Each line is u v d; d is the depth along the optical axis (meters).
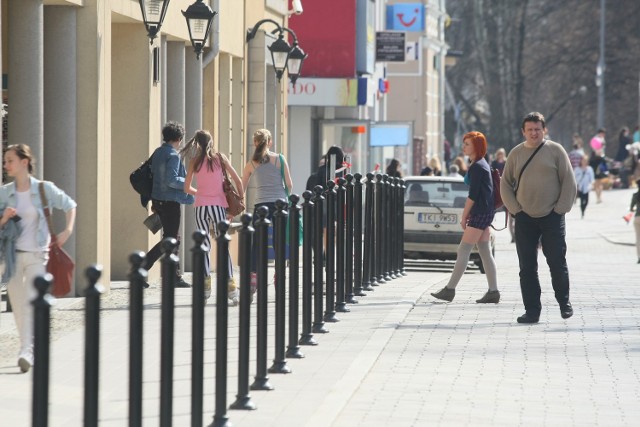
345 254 40.12
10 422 22.69
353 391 25.70
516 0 194.38
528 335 33.53
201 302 21.05
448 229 60.62
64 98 40.81
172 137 41.88
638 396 25.67
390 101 153.50
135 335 18.55
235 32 60.84
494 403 24.80
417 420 23.25
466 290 46.06
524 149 36.16
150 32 43.34
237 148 62.84
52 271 27.92
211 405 24.47
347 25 94.56
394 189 50.47
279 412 23.69
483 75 195.12
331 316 35.69
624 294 45.56
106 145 42.25
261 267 25.94
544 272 57.91
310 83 92.38
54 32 40.66
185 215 53.50
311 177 56.16
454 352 30.66
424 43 152.25
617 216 117.75
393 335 33.44
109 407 23.98
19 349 30.16
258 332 25.88
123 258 47.19
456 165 90.12
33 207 27.62
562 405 24.72
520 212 36.22
